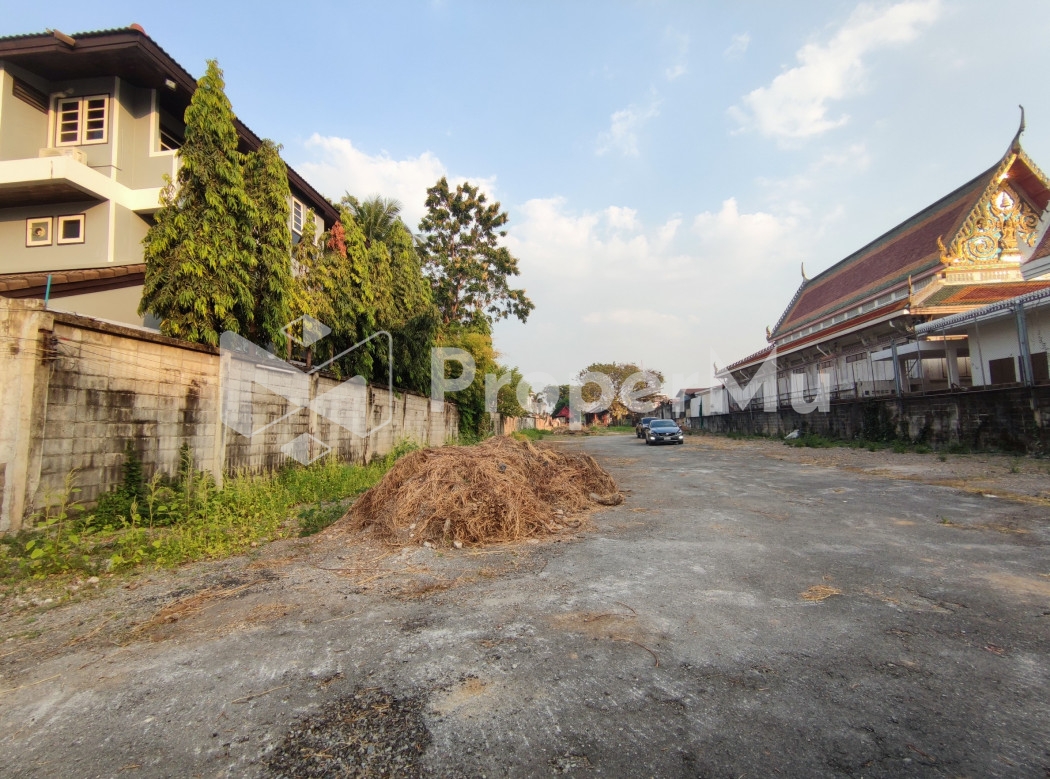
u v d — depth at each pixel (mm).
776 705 2227
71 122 11367
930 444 14922
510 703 2260
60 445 5082
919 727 2061
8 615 3455
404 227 17203
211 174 7664
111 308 9625
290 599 3688
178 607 3553
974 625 3033
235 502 6422
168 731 2113
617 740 1995
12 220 11109
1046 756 1877
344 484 8477
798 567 4215
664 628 3035
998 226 18328
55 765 1916
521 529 5488
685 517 6391
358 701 2305
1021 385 11898
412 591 3822
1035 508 6375
